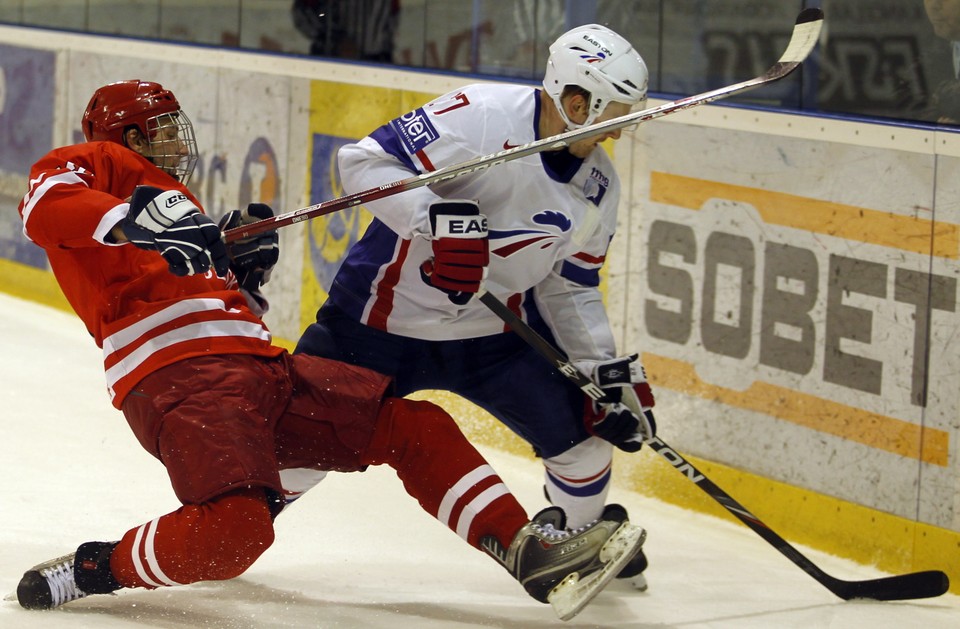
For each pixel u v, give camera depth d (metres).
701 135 14.45
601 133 9.52
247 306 10.12
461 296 9.87
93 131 10.18
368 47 19.28
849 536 13.22
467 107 10.07
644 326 15.27
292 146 19.97
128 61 22.91
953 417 12.34
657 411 15.19
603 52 9.81
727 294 14.31
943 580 11.30
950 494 12.40
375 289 10.80
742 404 14.22
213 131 21.44
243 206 20.98
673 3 15.91
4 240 25.58
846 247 13.14
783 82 14.75
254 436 9.30
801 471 13.68
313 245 19.59
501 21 17.72
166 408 9.32
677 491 14.88
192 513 9.16
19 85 25.22
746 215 14.05
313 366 10.09
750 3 15.14
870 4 13.77
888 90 13.71
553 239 10.31
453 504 9.80
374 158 10.20
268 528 9.24
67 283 9.74
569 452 10.95
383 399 10.16
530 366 10.86
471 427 17.30
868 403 13.03
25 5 25.62
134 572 9.35
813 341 13.50
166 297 9.66
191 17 22.09
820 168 13.31
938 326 12.41
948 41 13.14
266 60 20.28
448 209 9.59
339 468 10.05
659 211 15.00
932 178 12.38
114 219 8.95
